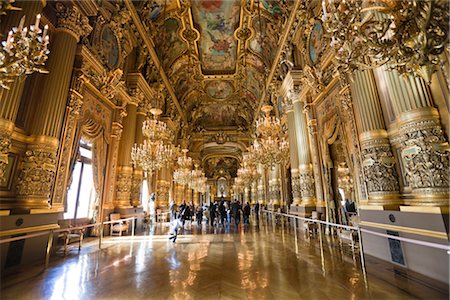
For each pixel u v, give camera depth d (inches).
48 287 135.0
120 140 397.4
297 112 410.9
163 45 561.0
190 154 1026.7
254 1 469.7
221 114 1050.7
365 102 211.6
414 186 153.2
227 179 1752.0
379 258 180.7
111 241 291.0
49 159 212.5
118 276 155.2
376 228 185.8
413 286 128.5
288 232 357.4
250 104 901.2
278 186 594.6
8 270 165.5
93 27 302.2
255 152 369.1
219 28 575.8
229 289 131.6
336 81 304.8
